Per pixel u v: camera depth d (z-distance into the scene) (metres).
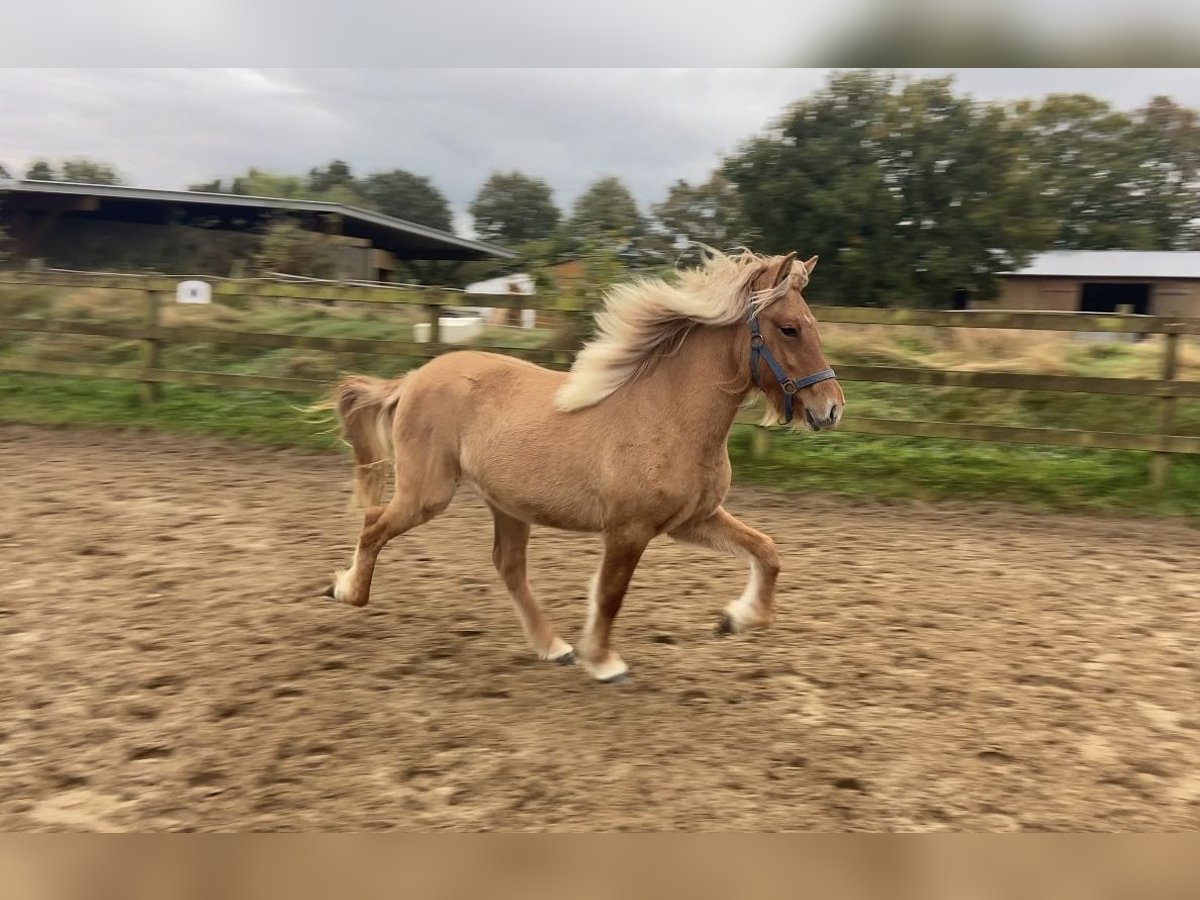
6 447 8.06
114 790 2.88
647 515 3.50
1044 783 3.03
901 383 7.36
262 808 2.80
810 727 3.41
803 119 18.55
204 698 3.50
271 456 8.09
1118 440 6.94
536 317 9.03
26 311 11.16
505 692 3.66
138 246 18.50
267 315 11.16
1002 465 7.73
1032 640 4.33
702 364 3.55
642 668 3.93
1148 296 21.94
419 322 10.78
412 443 4.00
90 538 5.51
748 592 3.79
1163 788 3.01
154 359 9.16
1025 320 7.09
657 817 2.79
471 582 5.04
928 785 3.01
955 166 18.09
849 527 6.45
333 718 3.38
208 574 4.97
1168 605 4.88
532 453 3.63
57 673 3.68
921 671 3.95
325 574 5.05
